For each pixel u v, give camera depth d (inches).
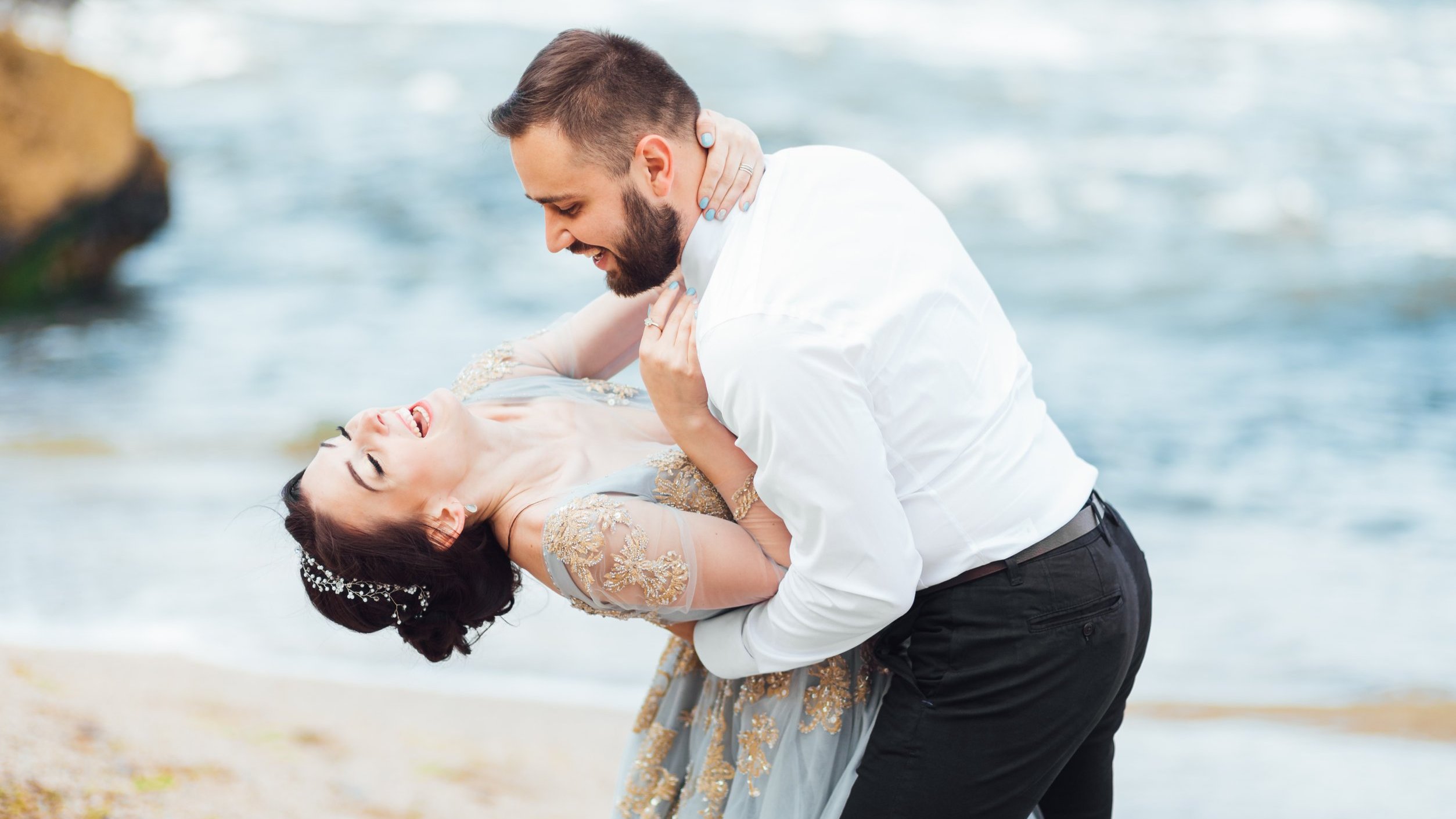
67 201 514.3
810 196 87.3
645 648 232.4
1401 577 272.8
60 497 299.6
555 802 160.2
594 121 82.9
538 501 97.0
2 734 146.9
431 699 198.4
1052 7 979.9
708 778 102.9
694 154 87.0
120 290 519.5
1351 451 356.8
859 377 81.9
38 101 518.3
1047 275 559.2
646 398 112.0
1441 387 413.4
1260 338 475.5
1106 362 446.3
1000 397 90.3
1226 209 639.1
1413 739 197.2
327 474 97.7
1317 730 201.3
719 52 837.2
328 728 175.8
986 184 666.8
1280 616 251.9
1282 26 965.2
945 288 88.0
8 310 496.1
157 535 276.8
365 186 621.3
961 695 88.2
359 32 861.2
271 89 753.6
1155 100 799.1
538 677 216.7
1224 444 362.9
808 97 769.6
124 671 186.2
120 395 395.2
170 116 705.0
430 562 97.3
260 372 419.5
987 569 87.9
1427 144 731.4
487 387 109.4
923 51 871.1
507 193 619.5
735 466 90.0
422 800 154.0
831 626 85.4
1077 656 87.4
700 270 89.4
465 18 900.6
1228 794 176.6
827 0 952.9
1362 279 542.9
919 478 86.4
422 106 737.6
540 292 507.2
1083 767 103.0
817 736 97.1
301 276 523.2
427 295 503.2
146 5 869.8
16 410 376.8
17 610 231.8
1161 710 210.8
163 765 148.5
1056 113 768.3
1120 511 316.8
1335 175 683.4
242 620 233.6
